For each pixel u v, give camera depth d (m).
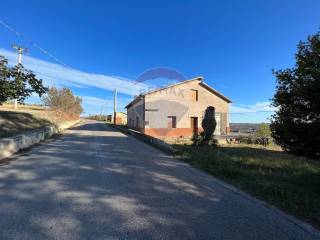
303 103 10.09
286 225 4.46
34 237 3.81
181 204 5.43
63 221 4.39
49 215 4.63
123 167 9.05
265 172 8.48
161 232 4.09
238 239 3.93
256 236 4.04
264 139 23.06
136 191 6.25
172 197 5.88
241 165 9.80
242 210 5.14
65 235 3.89
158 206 5.27
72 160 10.15
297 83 9.81
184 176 8.03
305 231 4.25
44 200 5.41
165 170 8.83
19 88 11.59
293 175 7.96
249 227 4.36
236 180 7.48
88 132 27.83
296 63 9.85
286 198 5.79
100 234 3.96
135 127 34.31
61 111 48.19
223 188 6.74
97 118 112.31
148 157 11.57
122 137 22.31
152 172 8.43
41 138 17.52
